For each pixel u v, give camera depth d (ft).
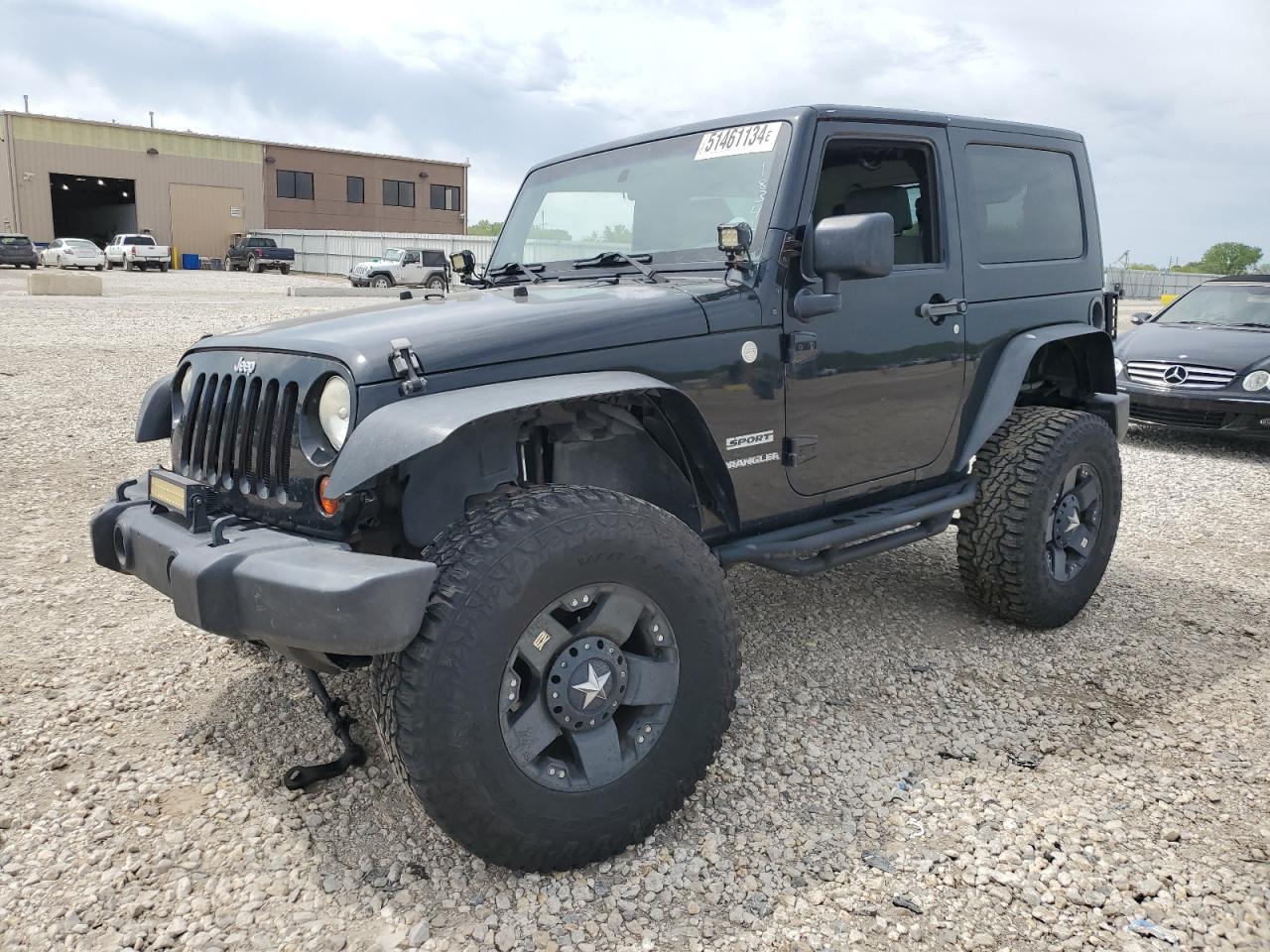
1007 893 7.75
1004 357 12.77
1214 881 7.92
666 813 8.29
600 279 11.10
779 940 7.21
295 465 8.16
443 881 7.83
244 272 142.72
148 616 13.29
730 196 10.50
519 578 7.32
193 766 9.52
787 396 10.26
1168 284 134.92
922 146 11.69
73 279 72.49
